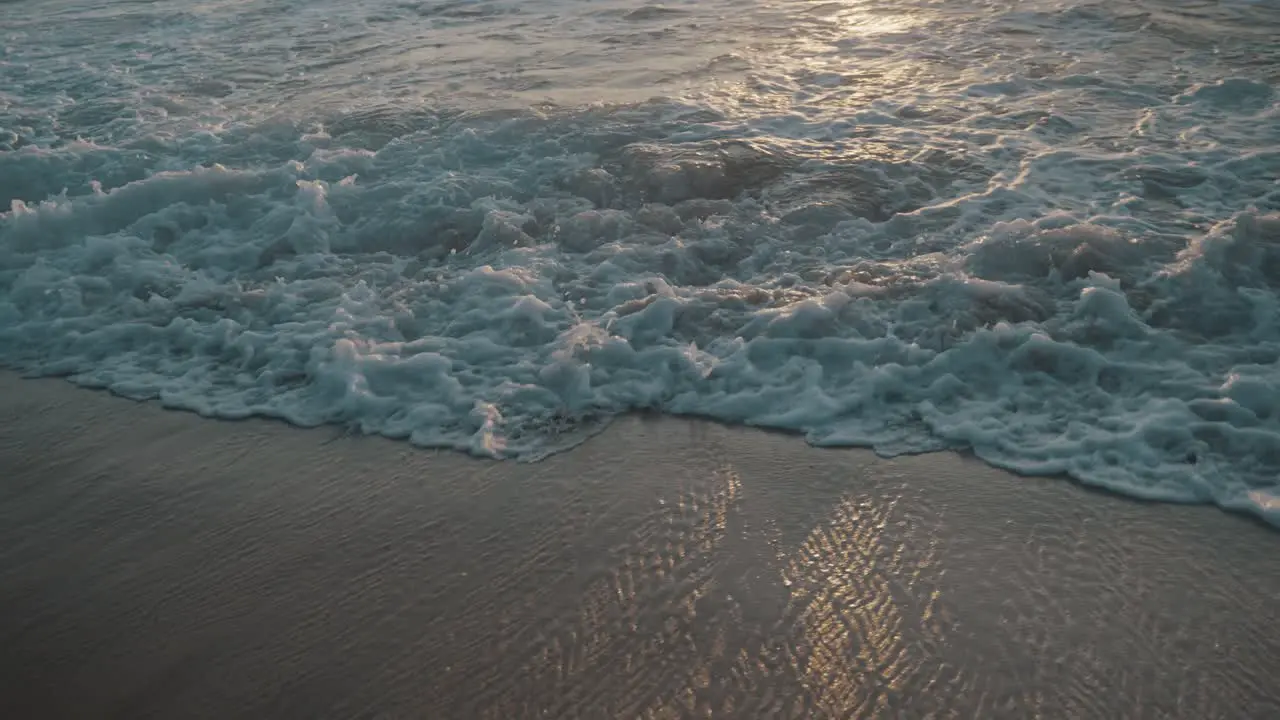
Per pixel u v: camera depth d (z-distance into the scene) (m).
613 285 4.75
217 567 3.27
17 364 4.68
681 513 3.37
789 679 2.69
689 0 9.48
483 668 2.79
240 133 6.62
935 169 5.55
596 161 5.90
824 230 5.06
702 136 6.12
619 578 3.09
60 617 3.11
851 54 7.55
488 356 4.34
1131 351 3.98
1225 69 6.61
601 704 2.65
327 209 5.55
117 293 5.12
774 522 3.30
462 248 5.27
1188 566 3.00
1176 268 4.38
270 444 3.94
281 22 9.62
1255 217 4.58
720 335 4.34
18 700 2.80
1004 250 4.61
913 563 3.09
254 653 2.90
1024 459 3.53
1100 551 3.09
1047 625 2.82
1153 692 2.59
